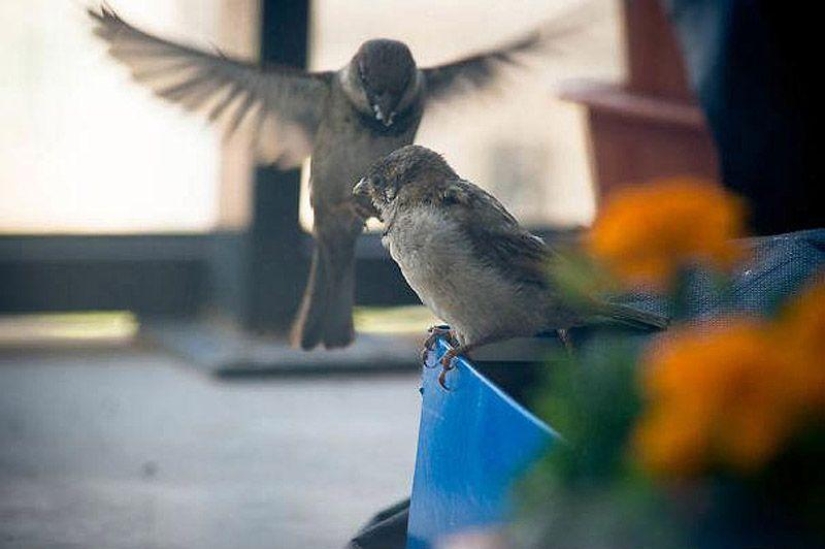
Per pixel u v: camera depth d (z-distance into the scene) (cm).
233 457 1094
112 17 679
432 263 535
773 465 297
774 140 746
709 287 465
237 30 1368
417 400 1277
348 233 727
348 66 700
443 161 559
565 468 315
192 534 917
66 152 1434
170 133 1448
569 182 1501
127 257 1459
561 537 312
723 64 752
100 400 1250
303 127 712
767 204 756
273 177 1390
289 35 1360
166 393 1277
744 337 297
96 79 1420
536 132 1498
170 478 1036
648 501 303
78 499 984
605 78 1457
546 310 519
